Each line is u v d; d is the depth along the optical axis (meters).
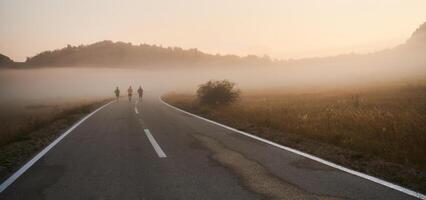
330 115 15.38
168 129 13.11
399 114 13.74
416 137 9.30
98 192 5.70
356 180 6.22
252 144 9.84
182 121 15.82
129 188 5.89
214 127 13.59
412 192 5.55
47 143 10.53
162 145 9.77
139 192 5.69
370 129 11.25
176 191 5.71
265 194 5.52
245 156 8.26
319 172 6.78
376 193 5.52
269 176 6.52
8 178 6.63
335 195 5.44
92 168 7.28
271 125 13.34
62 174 6.83
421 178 6.24
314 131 11.26
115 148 9.45
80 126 14.59
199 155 8.41
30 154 8.96
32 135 12.34
